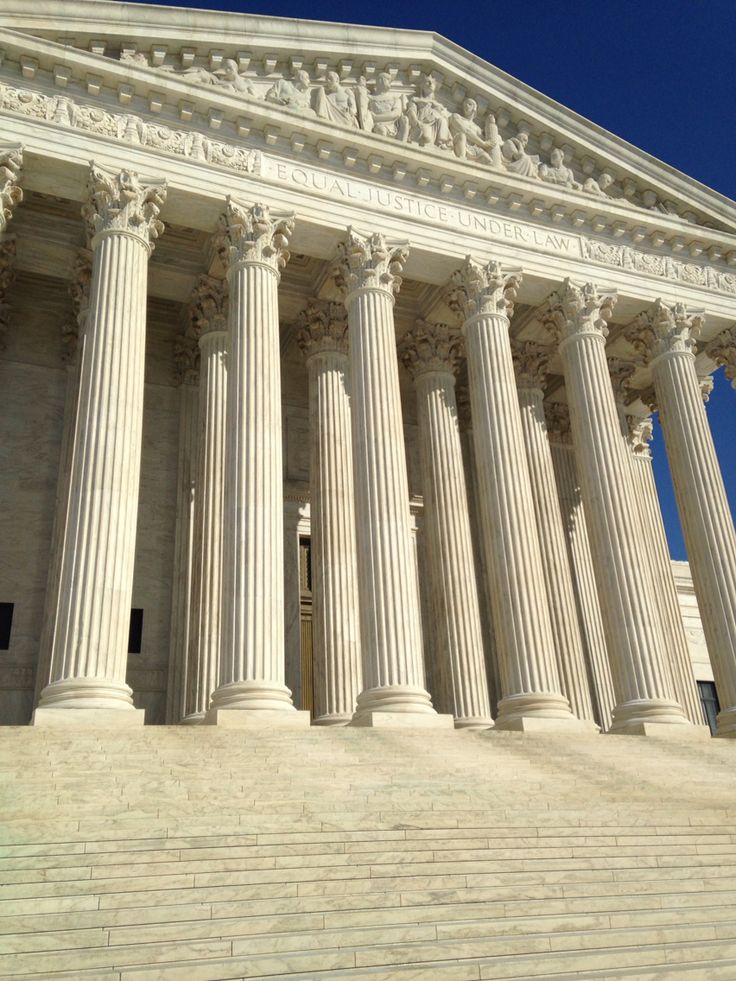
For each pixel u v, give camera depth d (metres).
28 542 36.53
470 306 35.59
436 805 17.95
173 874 13.49
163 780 17.75
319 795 17.80
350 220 33.81
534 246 37.28
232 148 32.56
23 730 20.41
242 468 28.42
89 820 15.06
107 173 29.75
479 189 36.78
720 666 34.47
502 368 34.38
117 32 31.77
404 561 29.70
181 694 35.84
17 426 37.97
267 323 30.69
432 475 38.72
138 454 27.27
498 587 31.70
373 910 13.00
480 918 13.16
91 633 24.19
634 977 11.42
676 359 38.81
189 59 33.22
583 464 35.62
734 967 11.88
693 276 40.81
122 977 10.62
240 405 29.34
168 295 37.97
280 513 28.53
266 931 12.23
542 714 29.31
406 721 26.81
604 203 38.62
